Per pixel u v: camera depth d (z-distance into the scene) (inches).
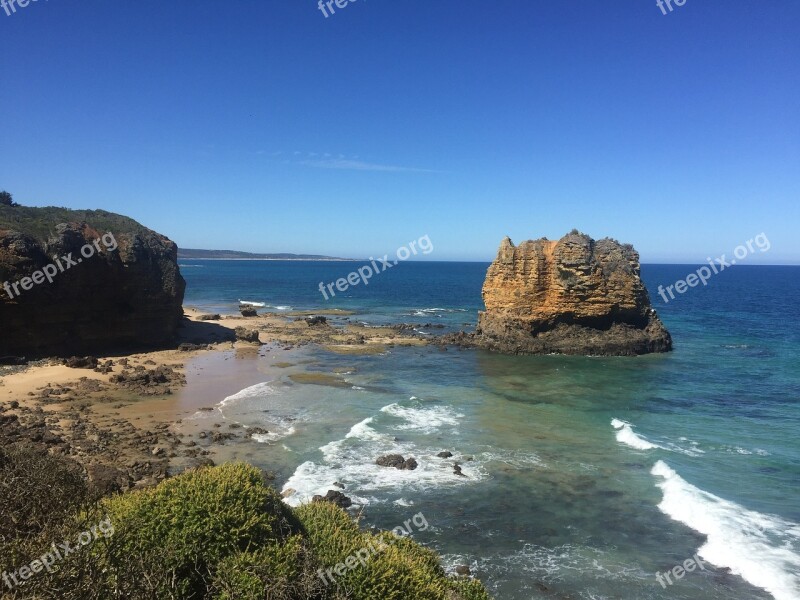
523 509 900.0
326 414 1382.9
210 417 1316.4
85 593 391.5
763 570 727.1
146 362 1900.8
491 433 1267.2
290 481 969.5
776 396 1631.4
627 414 1435.8
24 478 553.6
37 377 1552.7
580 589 698.2
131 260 2049.7
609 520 868.0
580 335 2389.3
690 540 811.4
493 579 716.0
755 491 961.5
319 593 468.8
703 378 1878.7
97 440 1095.0
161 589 413.4
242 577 436.5
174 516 473.4
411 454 1122.0
